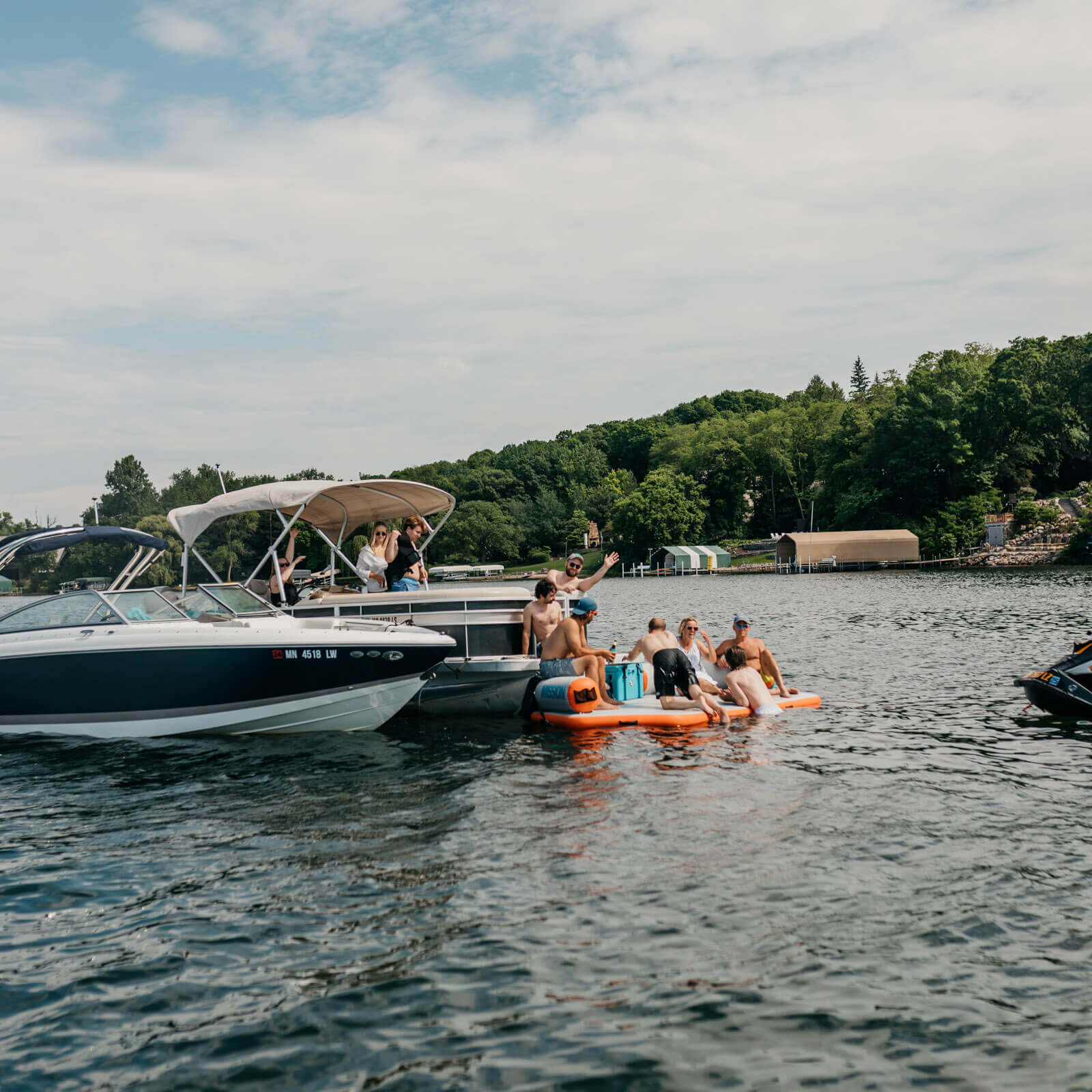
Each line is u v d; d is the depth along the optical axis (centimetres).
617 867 662
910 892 607
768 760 991
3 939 572
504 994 486
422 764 998
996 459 9606
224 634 1123
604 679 1305
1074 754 995
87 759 1047
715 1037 441
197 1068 428
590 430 18662
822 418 12681
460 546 13138
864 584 6044
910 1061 419
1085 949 523
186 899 627
